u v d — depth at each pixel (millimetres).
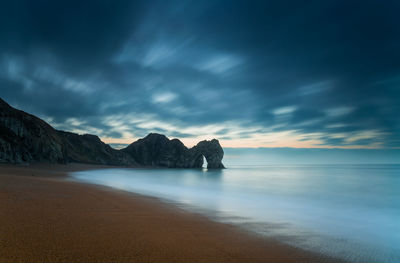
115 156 173000
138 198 16984
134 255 5754
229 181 50000
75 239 6391
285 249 7508
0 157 54406
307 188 34094
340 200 22062
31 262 4707
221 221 10953
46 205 10383
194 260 5871
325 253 7477
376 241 9289
